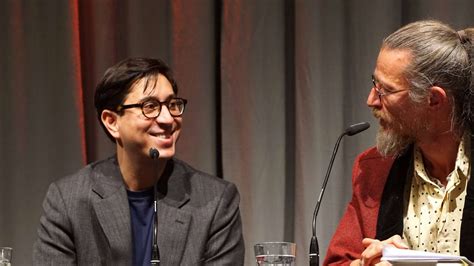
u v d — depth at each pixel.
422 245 3.95
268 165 5.88
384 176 4.21
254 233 5.86
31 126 6.15
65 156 6.11
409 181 4.12
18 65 6.16
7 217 6.17
